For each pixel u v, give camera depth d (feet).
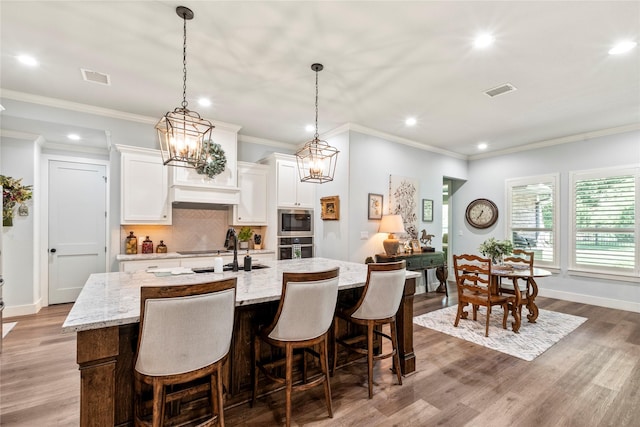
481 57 8.81
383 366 9.05
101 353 4.68
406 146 17.49
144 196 12.80
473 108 12.66
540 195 17.65
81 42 8.11
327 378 6.64
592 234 15.67
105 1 6.62
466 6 6.76
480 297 12.12
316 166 10.30
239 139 16.66
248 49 8.46
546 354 9.78
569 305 15.51
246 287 6.81
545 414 6.72
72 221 15.24
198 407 6.36
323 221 16.34
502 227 19.35
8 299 12.71
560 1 6.57
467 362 9.23
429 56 8.79
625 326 12.35
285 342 6.17
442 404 7.07
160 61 9.07
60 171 14.96
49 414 6.55
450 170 20.10
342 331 8.89
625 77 9.91
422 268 16.24
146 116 13.39
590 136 15.81
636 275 14.28
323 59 8.96
